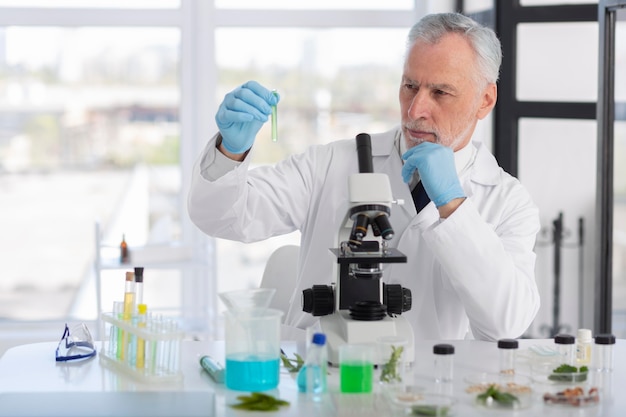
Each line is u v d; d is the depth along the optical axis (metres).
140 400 1.85
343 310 2.09
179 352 1.95
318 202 2.77
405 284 2.61
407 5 5.26
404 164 2.44
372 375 1.82
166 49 5.22
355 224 2.00
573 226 4.70
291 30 5.25
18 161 5.24
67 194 5.28
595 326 3.76
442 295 2.61
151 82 5.24
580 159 4.66
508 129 4.59
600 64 3.64
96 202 5.30
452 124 2.46
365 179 2.04
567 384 1.89
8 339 5.07
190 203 2.52
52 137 5.24
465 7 5.06
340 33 5.27
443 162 2.29
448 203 2.30
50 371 2.00
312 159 2.80
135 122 5.27
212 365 1.96
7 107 5.18
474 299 2.32
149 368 1.93
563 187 4.68
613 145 3.66
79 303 5.27
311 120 5.32
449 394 1.82
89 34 5.18
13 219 5.26
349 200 2.04
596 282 3.74
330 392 1.81
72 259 5.30
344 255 2.00
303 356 2.11
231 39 5.23
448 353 1.88
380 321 2.00
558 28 4.54
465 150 2.67
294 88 5.30
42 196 5.27
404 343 1.90
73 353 2.11
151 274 5.26
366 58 5.30
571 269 4.73
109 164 5.29
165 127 5.28
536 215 2.65
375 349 1.95
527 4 4.51
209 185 2.43
